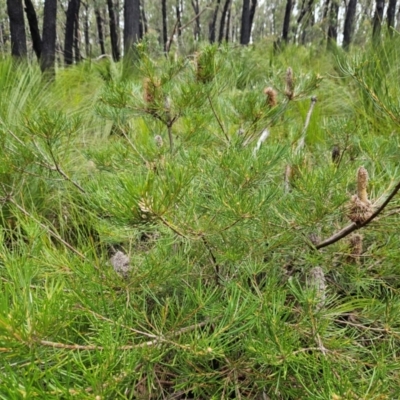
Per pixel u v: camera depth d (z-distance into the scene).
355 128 1.26
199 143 1.30
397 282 1.00
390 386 0.65
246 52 3.78
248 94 1.33
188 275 0.89
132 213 0.58
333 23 7.86
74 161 1.86
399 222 0.89
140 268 0.83
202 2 15.97
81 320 0.76
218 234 0.82
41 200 1.63
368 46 2.91
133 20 7.38
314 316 0.73
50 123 1.17
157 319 0.81
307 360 0.67
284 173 1.05
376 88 0.89
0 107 1.98
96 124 2.28
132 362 0.54
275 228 0.91
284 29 8.40
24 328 0.46
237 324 0.72
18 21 5.18
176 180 0.62
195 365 0.73
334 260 0.96
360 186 0.79
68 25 8.95
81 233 1.43
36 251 0.85
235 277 0.97
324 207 0.81
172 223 0.70
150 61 1.36
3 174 1.20
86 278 0.73
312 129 2.06
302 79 1.41
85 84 3.73
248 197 0.78
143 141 1.42
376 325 0.85
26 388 0.43
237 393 0.72
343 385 0.57
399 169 0.94
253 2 11.05
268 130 1.49
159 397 0.80
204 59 1.35
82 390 0.48
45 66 5.44
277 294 0.79
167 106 1.35
